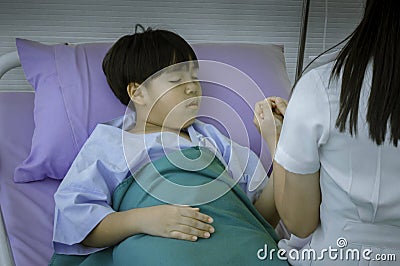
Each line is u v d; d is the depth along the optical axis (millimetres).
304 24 1948
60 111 1441
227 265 1019
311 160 902
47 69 1509
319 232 996
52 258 1203
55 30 1982
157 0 2004
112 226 1131
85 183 1200
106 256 1180
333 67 862
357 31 832
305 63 2186
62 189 1206
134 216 1108
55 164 1423
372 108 807
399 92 793
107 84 1486
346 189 887
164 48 1331
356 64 819
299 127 882
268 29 2113
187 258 1015
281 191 1006
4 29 1950
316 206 979
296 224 995
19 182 1429
